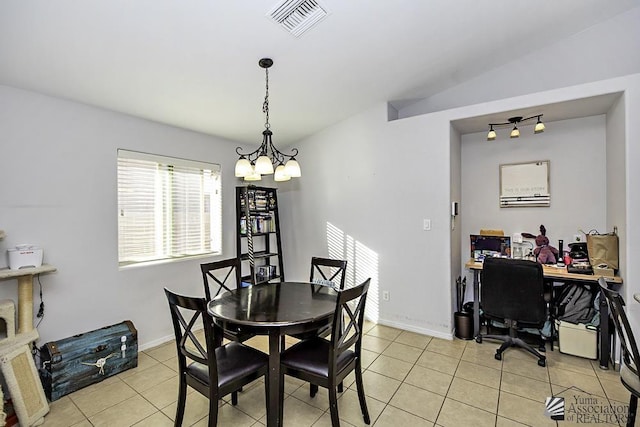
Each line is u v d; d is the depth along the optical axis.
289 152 4.47
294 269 4.46
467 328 3.21
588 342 2.75
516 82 3.26
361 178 3.78
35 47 1.91
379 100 3.54
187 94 2.73
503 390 2.32
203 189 3.69
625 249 2.52
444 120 3.22
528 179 3.45
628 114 2.45
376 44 2.49
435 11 2.24
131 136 2.97
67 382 2.31
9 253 2.16
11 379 1.93
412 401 2.21
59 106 2.51
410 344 3.13
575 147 3.22
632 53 2.80
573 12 2.64
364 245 3.78
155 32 1.94
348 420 2.01
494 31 2.67
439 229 3.28
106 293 2.79
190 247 3.55
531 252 3.38
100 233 2.75
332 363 1.78
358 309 2.04
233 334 2.20
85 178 2.65
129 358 2.67
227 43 2.16
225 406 2.19
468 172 3.78
